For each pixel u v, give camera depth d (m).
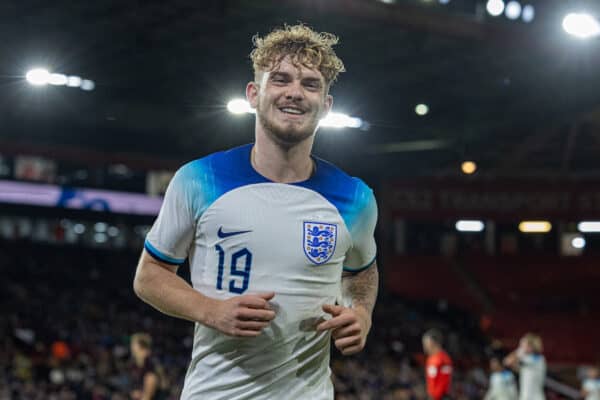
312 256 3.89
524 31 33.25
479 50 35.31
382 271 55.84
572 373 52.34
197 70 37.22
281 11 30.88
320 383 4.05
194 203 3.92
